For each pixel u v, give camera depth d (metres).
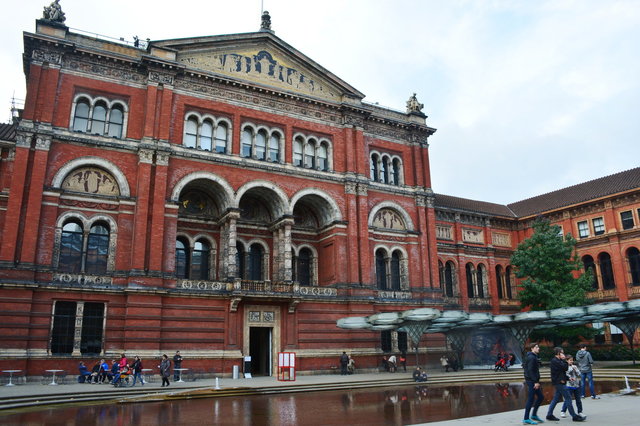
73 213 31.45
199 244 37.91
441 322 34.28
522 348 36.19
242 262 39.47
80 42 33.72
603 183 53.56
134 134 33.88
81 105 33.38
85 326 30.30
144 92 34.97
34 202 29.89
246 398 23.23
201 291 33.06
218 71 37.81
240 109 38.31
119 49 34.81
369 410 18.44
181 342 31.92
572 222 53.12
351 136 42.62
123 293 31.06
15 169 29.91
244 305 34.72
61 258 31.16
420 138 46.75
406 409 18.55
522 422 13.73
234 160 36.84
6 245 28.69
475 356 43.88
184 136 35.91
